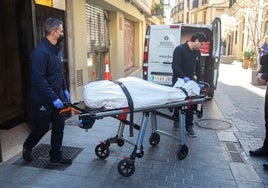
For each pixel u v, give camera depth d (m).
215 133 5.87
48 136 5.33
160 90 3.95
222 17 25.22
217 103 8.62
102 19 10.88
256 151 4.74
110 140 4.46
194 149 4.98
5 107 6.66
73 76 6.80
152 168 4.23
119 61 12.22
